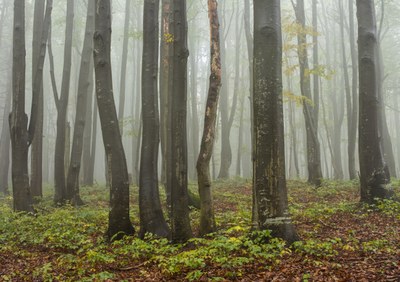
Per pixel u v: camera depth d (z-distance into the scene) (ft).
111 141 32.24
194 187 66.23
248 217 36.47
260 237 24.44
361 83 40.16
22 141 44.55
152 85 32.68
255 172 25.96
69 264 25.63
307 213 37.76
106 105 32.27
